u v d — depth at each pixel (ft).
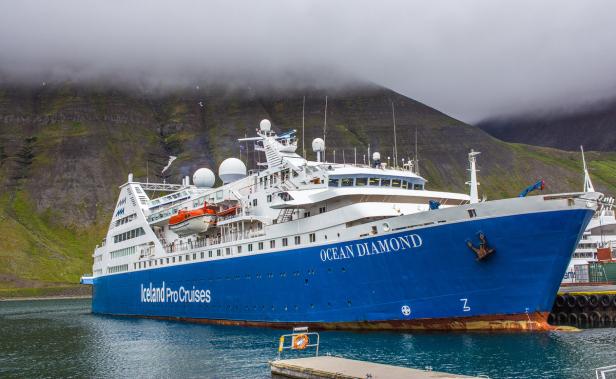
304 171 164.45
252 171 193.88
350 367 96.99
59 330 204.33
